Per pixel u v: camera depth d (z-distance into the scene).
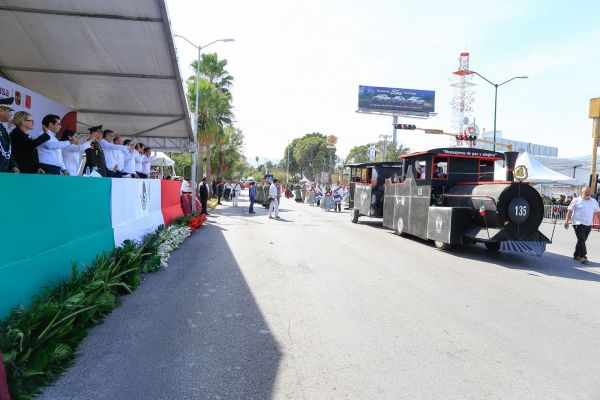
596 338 4.93
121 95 13.37
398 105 74.00
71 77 12.02
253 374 3.79
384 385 3.66
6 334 3.45
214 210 24.31
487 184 10.27
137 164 12.12
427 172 11.88
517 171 9.45
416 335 4.86
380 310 5.76
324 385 3.63
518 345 4.65
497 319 5.52
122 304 5.70
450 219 10.45
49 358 3.56
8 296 4.08
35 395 3.28
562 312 5.91
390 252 10.55
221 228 14.78
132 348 4.25
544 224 21.61
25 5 8.58
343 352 4.34
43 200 4.98
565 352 4.49
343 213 24.89
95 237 6.63
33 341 3.55
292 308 5.75
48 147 6.81
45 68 11.46
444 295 6.62
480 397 3.50
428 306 6.00
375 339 4.71
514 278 8.01
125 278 6.24
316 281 7.29
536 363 4.20
